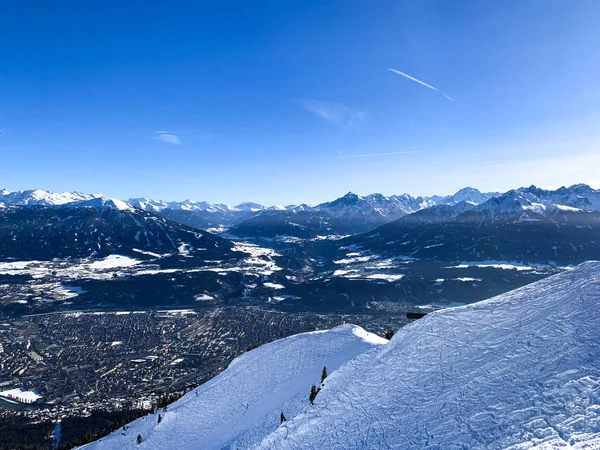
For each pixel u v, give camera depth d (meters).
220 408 67.88
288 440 40.06
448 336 43.59
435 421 30.41
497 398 29.17
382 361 47.56
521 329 37.12
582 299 36.41
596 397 24.08
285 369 72.00
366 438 33.00
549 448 21.61
